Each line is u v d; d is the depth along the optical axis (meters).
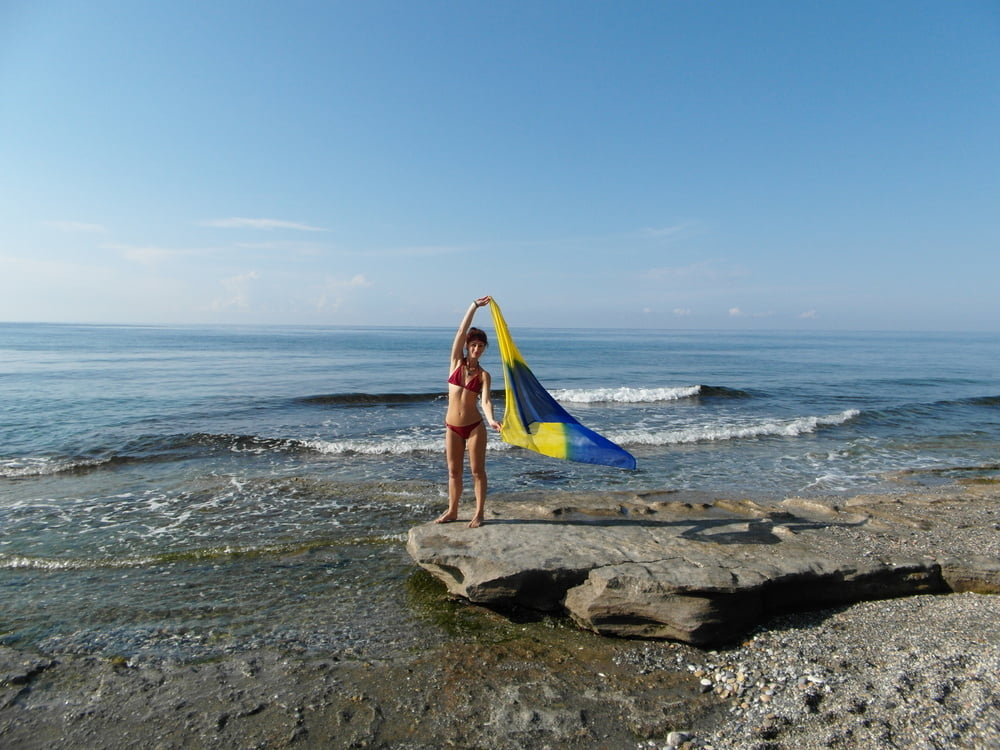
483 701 3.93
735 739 3.46
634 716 3.76
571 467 11.55
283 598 5.69
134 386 22.31
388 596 5.75
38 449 12.13
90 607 5.46
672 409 19.80
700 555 5.52
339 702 3.93
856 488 10.33
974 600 5.25
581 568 5.25
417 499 9.02
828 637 4.70
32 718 3.74
